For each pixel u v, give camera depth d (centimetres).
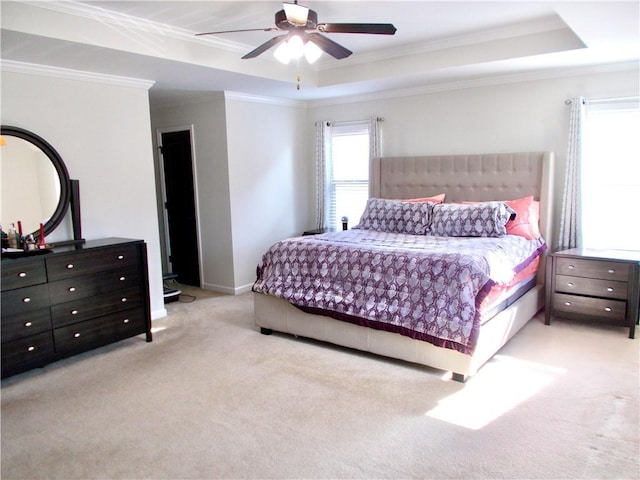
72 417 272
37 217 360
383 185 557
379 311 329
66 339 335
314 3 318
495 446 235
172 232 609
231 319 454
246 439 246
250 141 552
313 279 369
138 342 392
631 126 417
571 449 231
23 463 229
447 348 306
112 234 419
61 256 328
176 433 253
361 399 287
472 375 311
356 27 279
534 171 460
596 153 434
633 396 282
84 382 317
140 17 333
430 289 313
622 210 429
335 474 216
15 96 346
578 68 430
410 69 448
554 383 302
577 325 411
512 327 363
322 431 252
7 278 299
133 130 429
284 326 393
